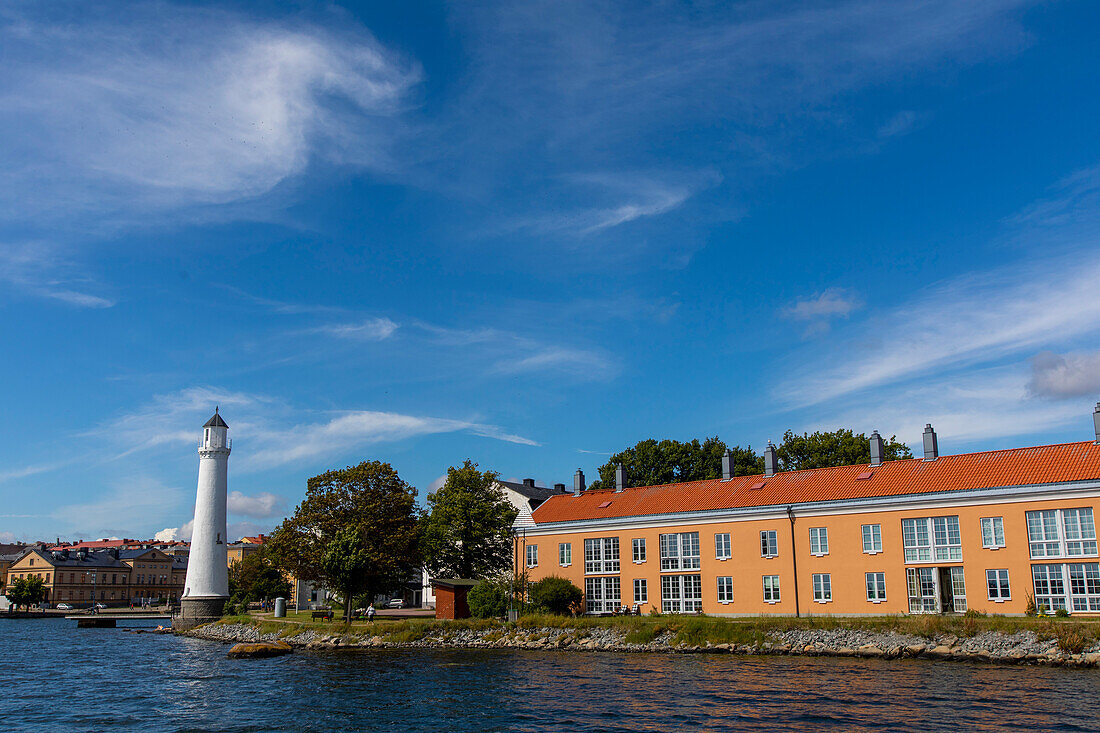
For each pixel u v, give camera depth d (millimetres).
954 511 52531
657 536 65500
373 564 68750
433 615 76000
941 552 52625
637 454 93812
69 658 58250
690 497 67188
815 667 41250
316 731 30453
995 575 50375
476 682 40062
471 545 76688
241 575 109375
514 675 41938
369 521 72188
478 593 64062
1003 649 41625
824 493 58875
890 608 53781
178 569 178125
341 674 44500
